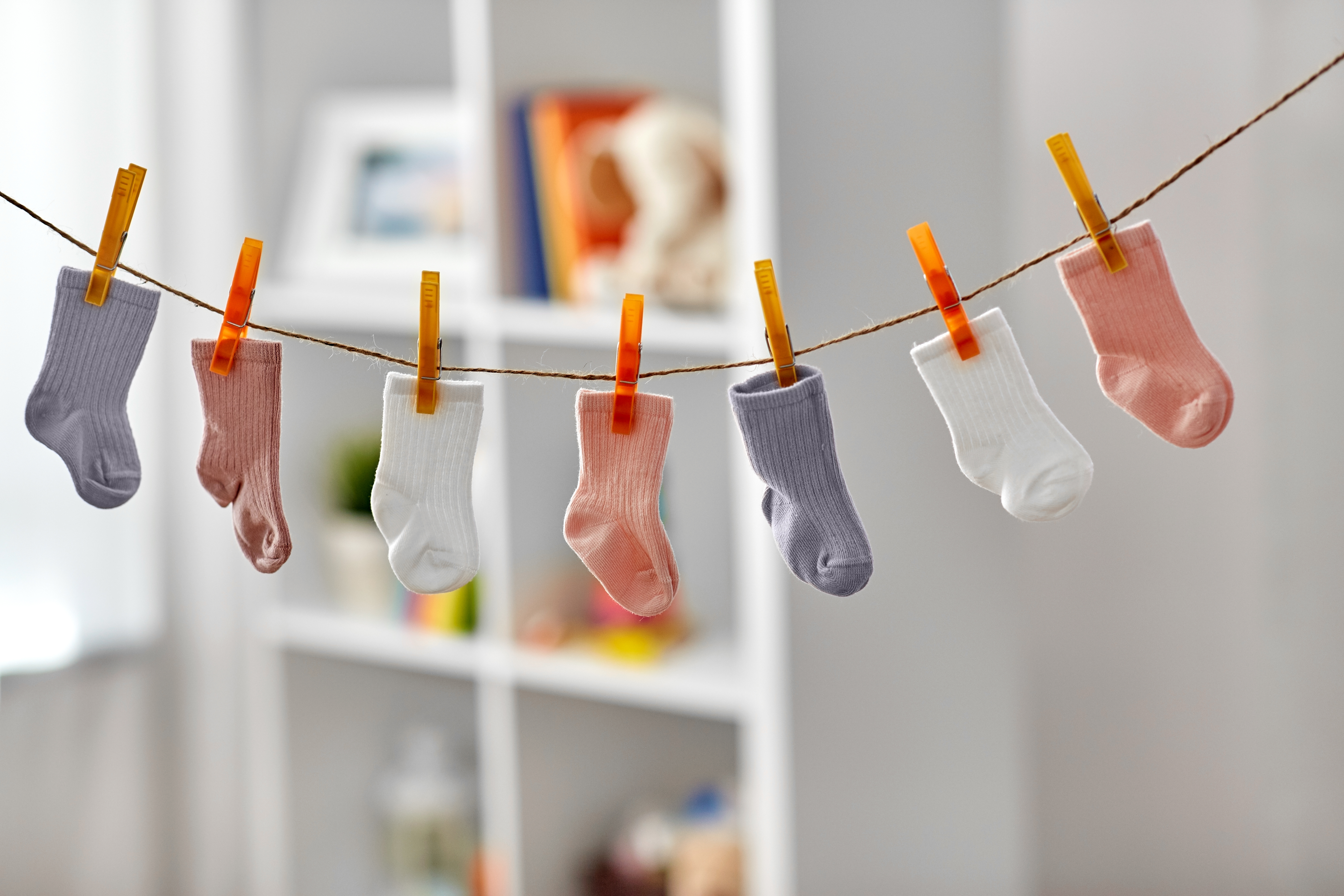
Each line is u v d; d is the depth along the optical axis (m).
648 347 1.40
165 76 1.77
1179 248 1.44
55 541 1.77
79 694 1.83
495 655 1.55
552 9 1.55
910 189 1.34
